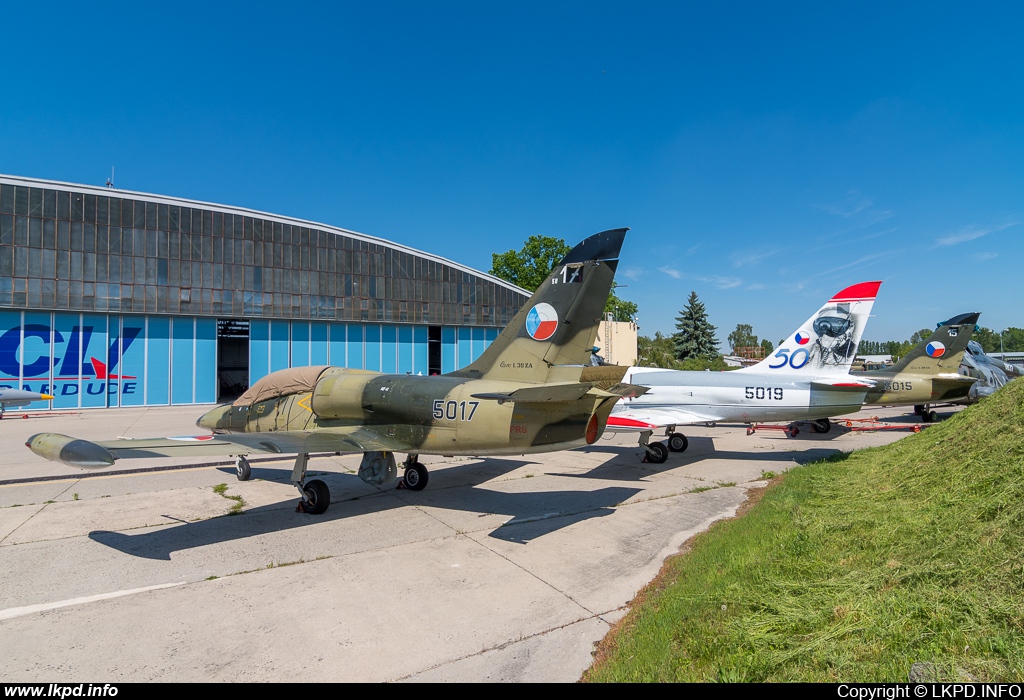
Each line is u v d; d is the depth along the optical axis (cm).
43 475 1029
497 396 625
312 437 757
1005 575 382
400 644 395
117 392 2788
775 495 816
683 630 389
